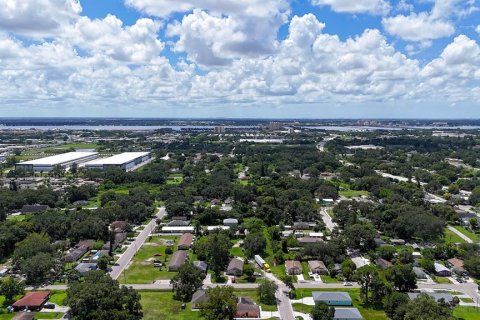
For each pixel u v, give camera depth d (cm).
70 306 13838
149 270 18788
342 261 19562
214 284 17275
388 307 14675
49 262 17675
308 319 14362
